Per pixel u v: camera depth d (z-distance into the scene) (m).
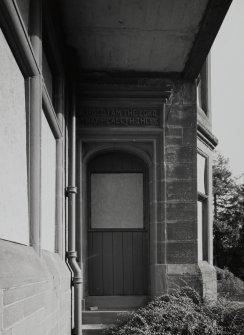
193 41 6.73
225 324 6.52
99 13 6.07
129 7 5.96
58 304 4.88
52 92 6.08
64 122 6.41
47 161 5.20
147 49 6.94
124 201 7.74
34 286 3.38
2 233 3.01
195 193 7.43
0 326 2.39
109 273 7.60
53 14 5.40
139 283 7.59
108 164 7.79
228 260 29.66
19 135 3.66
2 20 3.07
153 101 7.48
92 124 7.43
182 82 7.62
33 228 3.96
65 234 6.38
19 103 3.68
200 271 7.21
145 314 6.54
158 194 7.43
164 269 7.22
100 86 7.36
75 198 6.92
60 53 6.12
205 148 8.89
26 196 3.89
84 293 7.39
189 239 7.33
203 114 8.93
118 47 6.86
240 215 30.75
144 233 7.68
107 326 6.83
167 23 6.33
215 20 6.15
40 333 3.64
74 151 6.83
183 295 7.05
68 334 5.98
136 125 7.49
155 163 7.46
